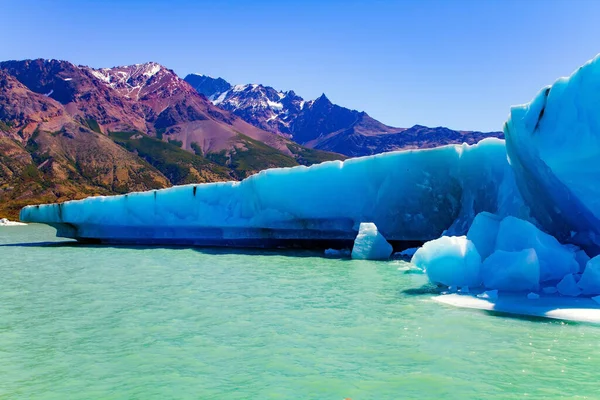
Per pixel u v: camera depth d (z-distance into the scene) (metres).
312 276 9.89
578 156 7.56
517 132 8.76
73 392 4.21
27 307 7.47
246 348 5.27
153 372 4.62
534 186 9.67
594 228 8.55
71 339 5.72
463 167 12.79
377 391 4.09
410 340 5.37
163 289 8.80
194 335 5.79
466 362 4.68
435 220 13.18
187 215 16.98
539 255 7.74
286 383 4.30
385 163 13.63
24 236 29.06
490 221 9.27
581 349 4.93
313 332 5.79
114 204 18.30
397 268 10.68
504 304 6.64
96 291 8.74
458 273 7.93
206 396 4.07
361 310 6.79
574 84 7.71
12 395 4.18
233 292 8.37
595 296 6.70
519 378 4.28
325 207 14.32
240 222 15.75
